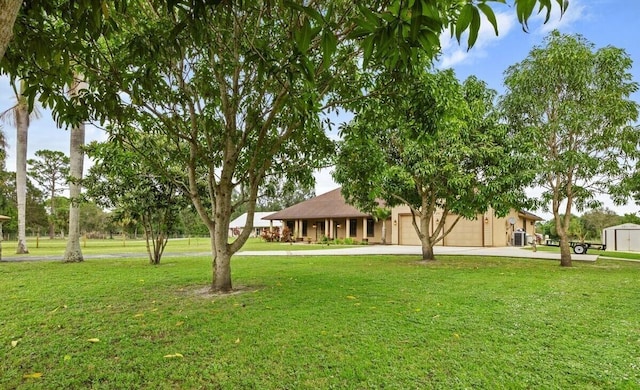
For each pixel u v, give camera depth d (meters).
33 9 2.56
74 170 11.89
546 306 5.18
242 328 4.09
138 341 3.71
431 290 6.32
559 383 2.81
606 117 9.84
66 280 7.55
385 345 3.58
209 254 16.28
